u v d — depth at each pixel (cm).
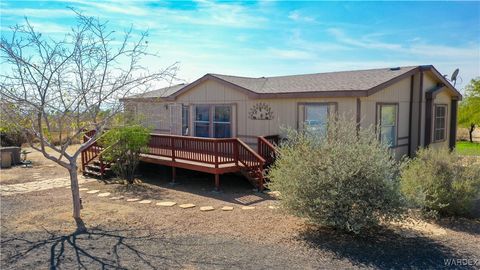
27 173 1319
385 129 1120
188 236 599
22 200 889
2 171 1363
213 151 988
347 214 560
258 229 632
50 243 571
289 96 1109
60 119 684
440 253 520
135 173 1258
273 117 1173
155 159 1140
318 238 582
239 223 670
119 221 690
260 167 964
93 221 690
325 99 1055
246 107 1250
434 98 1280
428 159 742
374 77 1134
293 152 615
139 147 1118
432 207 711
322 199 565
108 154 1120
